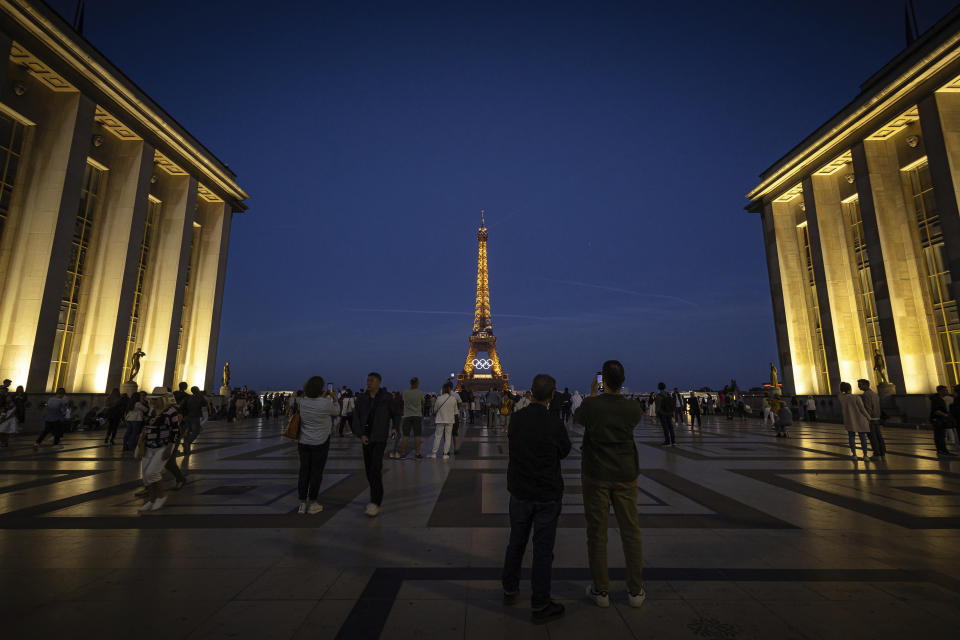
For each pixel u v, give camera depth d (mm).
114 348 29656
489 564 5262
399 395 22250
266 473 11250
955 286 27297
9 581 4676
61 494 8836
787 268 43375
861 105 33844
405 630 3748
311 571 5008
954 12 27938
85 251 30391
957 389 14438
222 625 3795
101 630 3691
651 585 4672
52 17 25578
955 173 27672
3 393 18859
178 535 6273
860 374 36344
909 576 4883
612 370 4781
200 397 13945
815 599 4336
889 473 11266
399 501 8406
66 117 27281
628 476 4336
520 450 4418
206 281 41594
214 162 41062
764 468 12008
